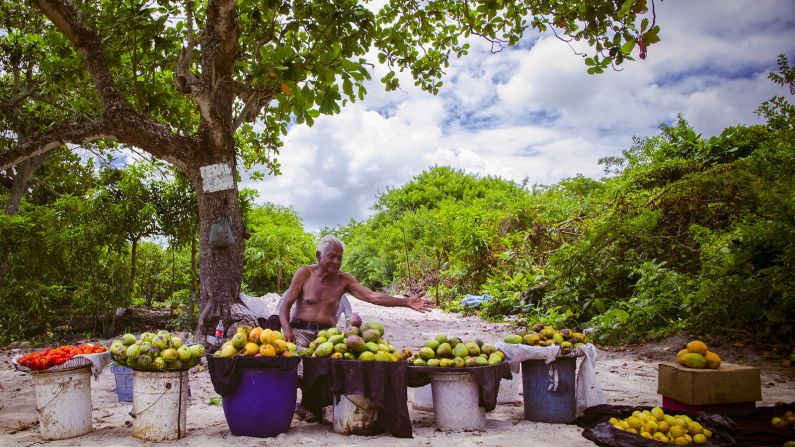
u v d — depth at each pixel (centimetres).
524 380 574
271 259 2558
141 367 495
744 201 1170
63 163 1783
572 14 879
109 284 1300
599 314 1282
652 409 524
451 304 1977
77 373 520
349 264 3947
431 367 529
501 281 1842
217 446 482
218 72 934
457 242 2144
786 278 898
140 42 944
